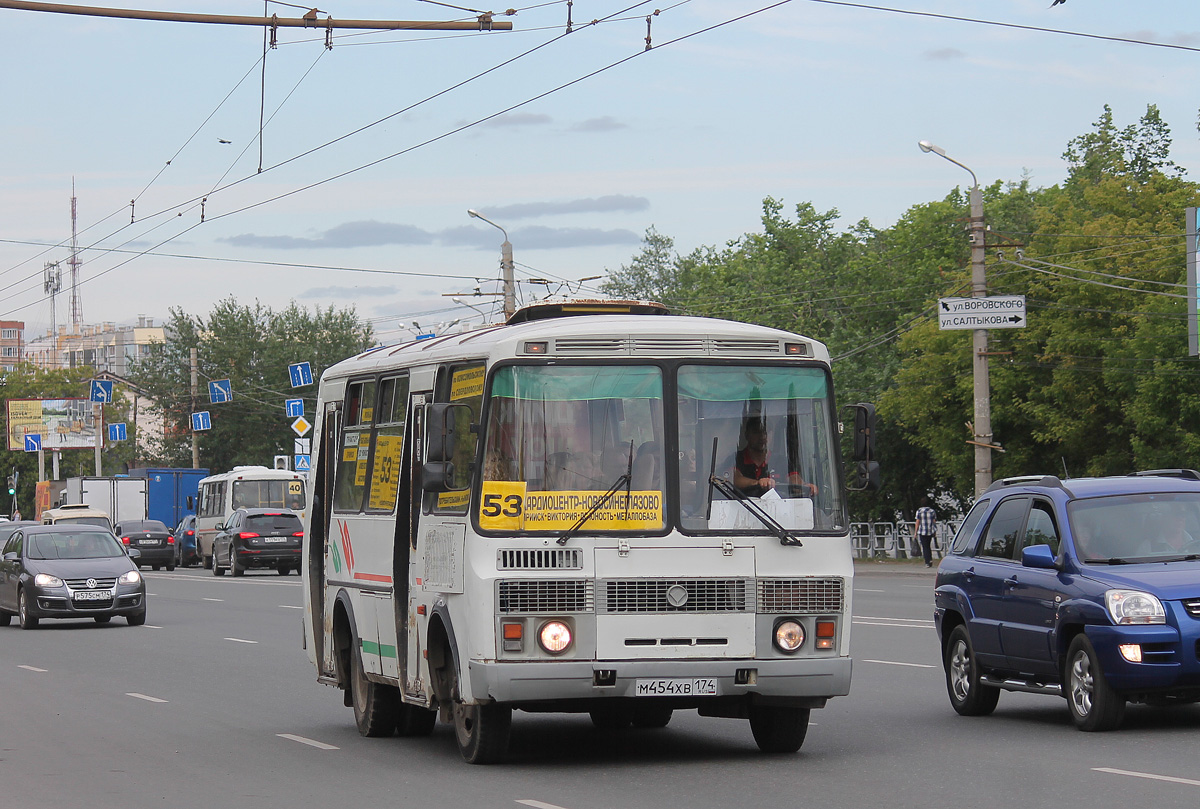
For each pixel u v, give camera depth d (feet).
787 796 37.04
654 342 42.86
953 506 234.17
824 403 43.75
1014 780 38.34
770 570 42.01
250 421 353.51
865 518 237.45
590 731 52.24
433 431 40.98
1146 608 45.37
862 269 249.75
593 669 40.81
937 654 73.87
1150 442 169.48
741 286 266.77
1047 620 48.57
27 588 106.63
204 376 355.97
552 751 46.80
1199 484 50.70
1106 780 37.86
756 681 41.50
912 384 197.88
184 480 268.41
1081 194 241.55
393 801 37.91
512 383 42.09
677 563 41.52
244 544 188.34
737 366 43.27
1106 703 46.32
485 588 40.81
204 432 354.33
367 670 50.93
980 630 52.39
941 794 36.55
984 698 52.80
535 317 49.42
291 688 67.82
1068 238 183.01
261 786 40.96
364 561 51.26
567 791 38.78
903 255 247.70
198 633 100.37
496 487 41.47
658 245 396.37
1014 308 143.74
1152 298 170.09
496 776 41.73
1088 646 46.68
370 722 50.85
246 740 51.01
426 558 45.27
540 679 40.60
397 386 49.62
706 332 43.11
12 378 451.53
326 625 56.54
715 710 45.68
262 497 213.87
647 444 42.22
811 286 255.09
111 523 220.02
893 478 231.09
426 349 48.47
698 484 42.22
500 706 42.88
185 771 44.01
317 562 58.08
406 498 47.70
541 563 41.09
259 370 359.25
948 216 245.24
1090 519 49.37
